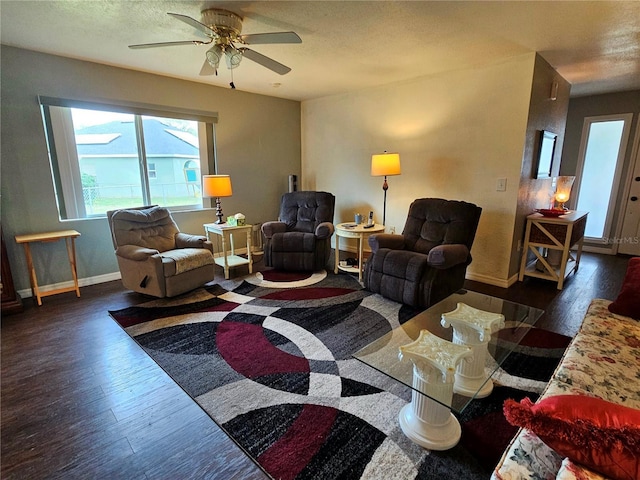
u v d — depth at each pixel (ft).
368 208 15.84
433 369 4.96
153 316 9.43
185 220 14.35
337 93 15.84
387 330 8.63
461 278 10.71
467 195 12.44
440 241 10.90
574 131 16.94
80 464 4.79
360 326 8.85
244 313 9.62
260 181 16.65
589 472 2.60
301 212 14.84
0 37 9.07
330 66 11.55
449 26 8.33
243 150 15.74
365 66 11.57
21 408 5.89
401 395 6.17
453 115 12.34
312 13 7.66
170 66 11.68
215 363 7.20
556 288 11.71
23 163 10.25
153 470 4.70
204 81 13.69
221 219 13.60
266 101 16.25
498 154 11.43
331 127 16.56
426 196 13.62
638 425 2.55
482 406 5.89
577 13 7.54
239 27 7.78
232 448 5.06
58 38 9.12
